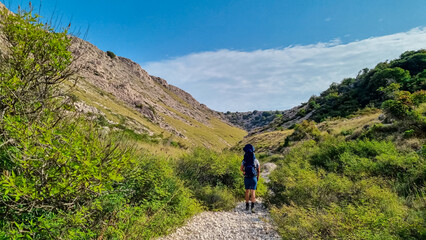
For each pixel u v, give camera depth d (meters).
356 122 35.22
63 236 2.44
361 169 7.11
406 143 10.16
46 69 2.94
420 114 13.03
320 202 5.00
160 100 156.25
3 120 2.33
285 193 6.22
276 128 93.62
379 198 4.48
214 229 4.80
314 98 112.06
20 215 2.52
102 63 120.19
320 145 14.81
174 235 4.35
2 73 2.63
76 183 2.38
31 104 2.86
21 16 2.77
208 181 8.31
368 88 80.19
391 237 2.98
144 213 4.42
